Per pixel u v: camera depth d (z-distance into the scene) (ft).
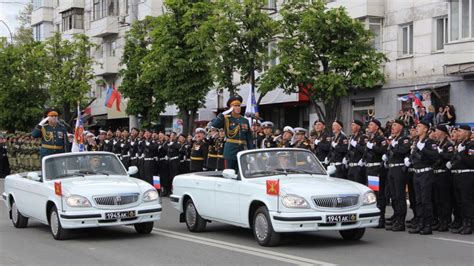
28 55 127.65
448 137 41.86
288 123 103.19
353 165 45.19
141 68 87.20
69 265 31.81
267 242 35.37
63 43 127.44
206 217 41.11
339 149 47.06
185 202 43.57
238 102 43.47
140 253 34.60
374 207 35.55
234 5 68.64
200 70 80.18
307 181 35.96
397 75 85.30
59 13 172.65
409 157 41.52
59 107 123.95
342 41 65.36
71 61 121.49
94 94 154.40
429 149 40.09
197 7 79.82
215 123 42.88
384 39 87.40
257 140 58.44
